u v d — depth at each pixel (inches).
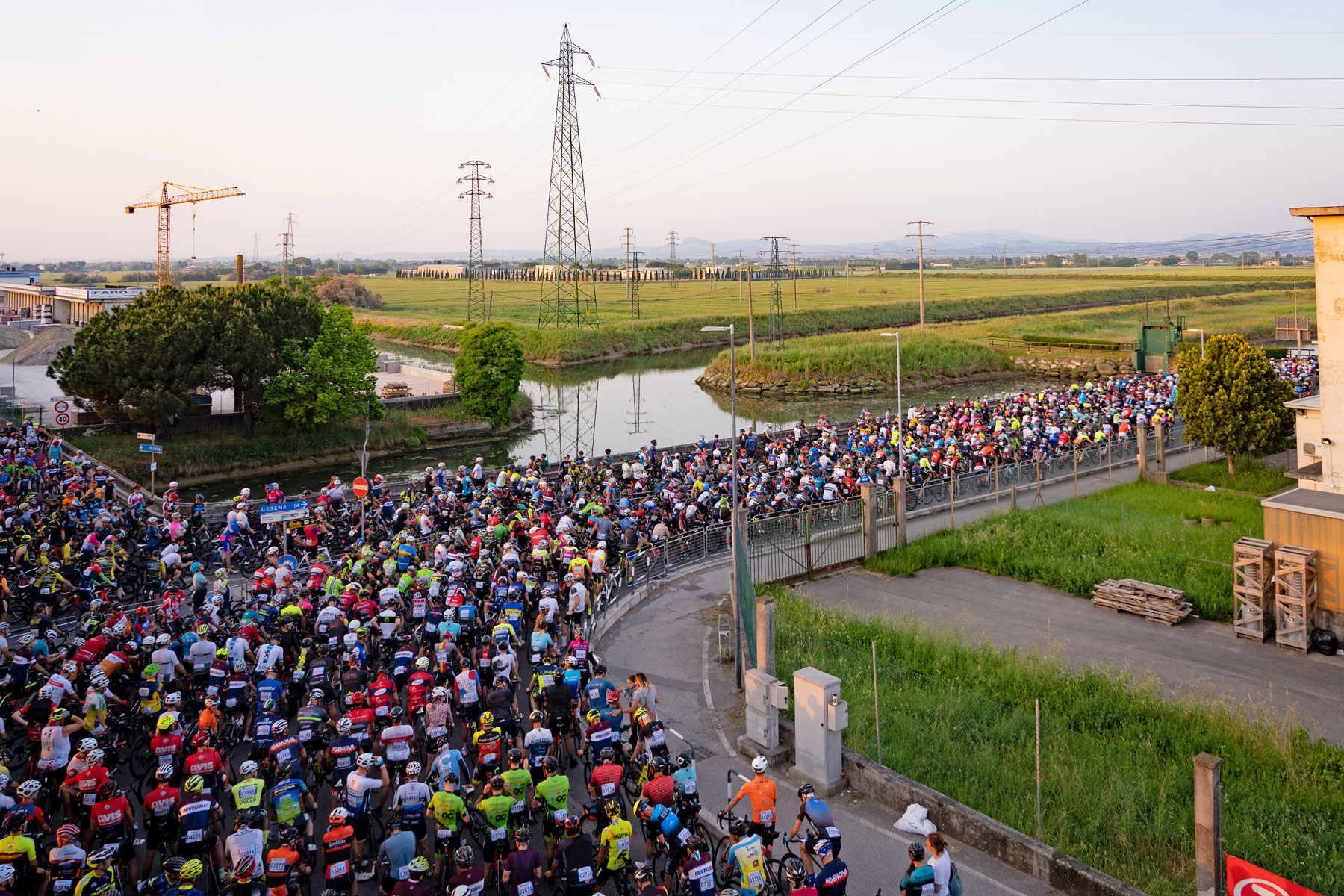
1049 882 503.8
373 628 780.6
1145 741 642.8
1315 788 566.6
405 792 480.7
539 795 479.5
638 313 6136.8
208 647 695.1
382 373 3651.6
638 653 898.7
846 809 596.1
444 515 1203.2
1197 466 1587.1
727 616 906.7
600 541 1037.2
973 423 1696.6
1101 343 3976.4
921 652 831.7
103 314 2134.6
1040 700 726.5
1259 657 841.5
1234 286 7076.8
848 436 1742.1
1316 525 858.1
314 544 1125.7
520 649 855.1
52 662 699.4
